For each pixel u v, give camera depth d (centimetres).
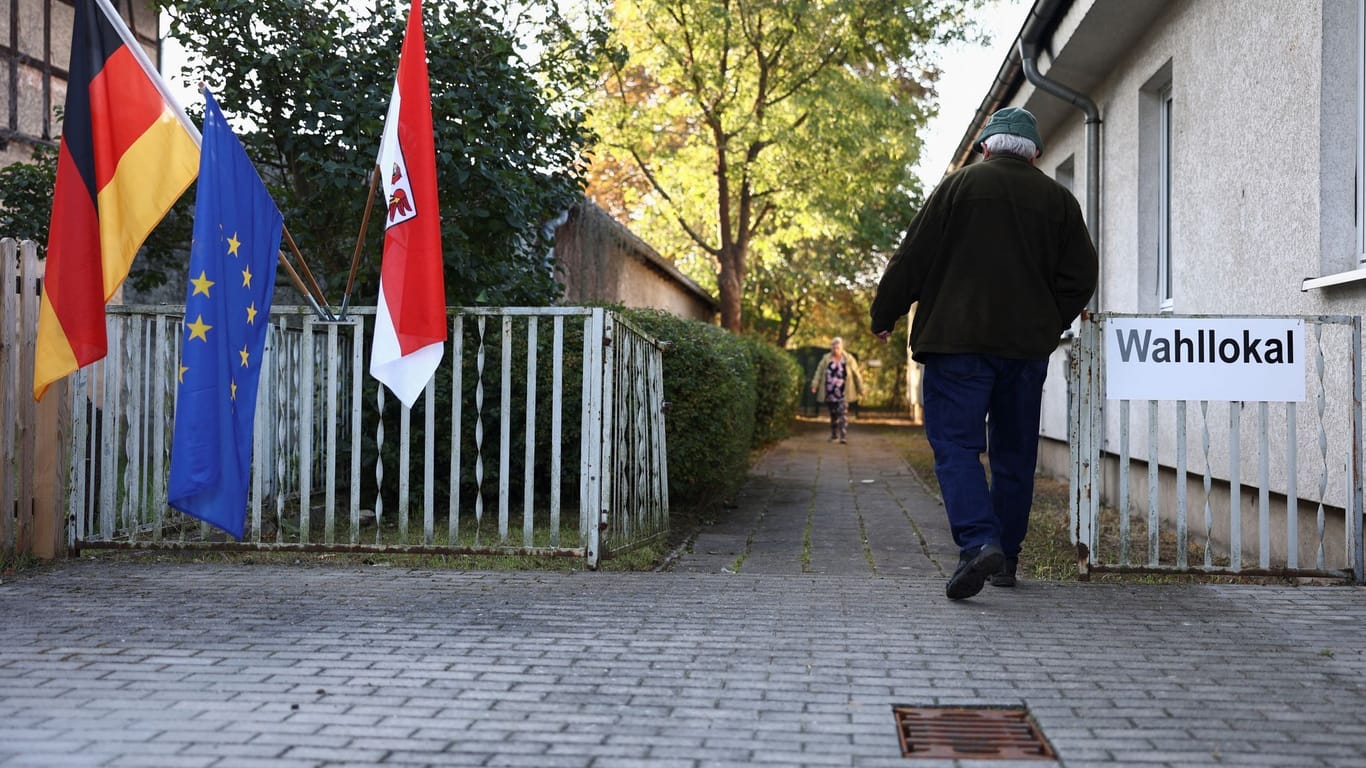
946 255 498
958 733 317
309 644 411
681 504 911
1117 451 977
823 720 326
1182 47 815
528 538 589
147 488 636
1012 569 527
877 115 2094
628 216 2700
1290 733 314
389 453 802
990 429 528
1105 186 1033
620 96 2183
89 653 396
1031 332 488
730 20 2000
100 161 530
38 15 1200
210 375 511
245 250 537
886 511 924
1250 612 470
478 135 794
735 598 498
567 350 809
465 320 809
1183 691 355
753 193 2283
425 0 802
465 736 309
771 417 1716
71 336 529
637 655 398
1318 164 593
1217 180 745
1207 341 535
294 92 788
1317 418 602
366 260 813
